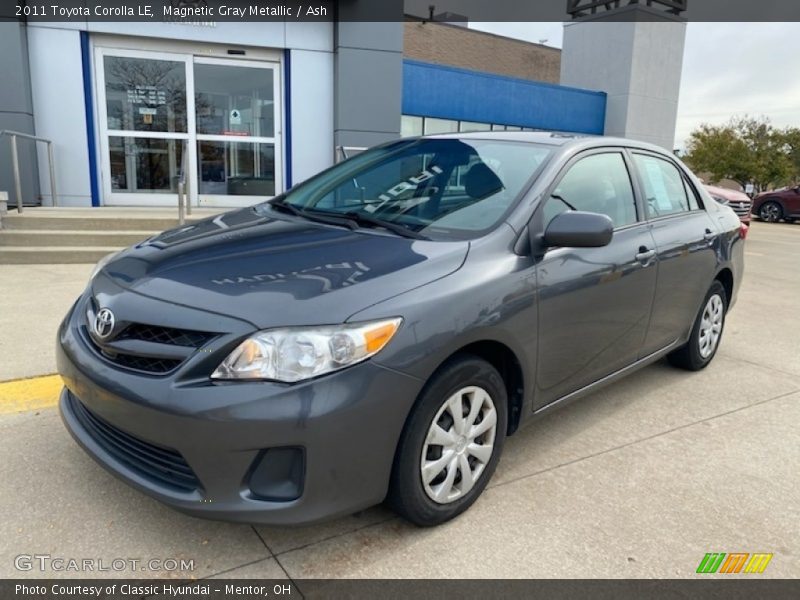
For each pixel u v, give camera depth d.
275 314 2.24
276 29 9.34
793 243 14.42
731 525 2.78
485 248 2.77
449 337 2.45
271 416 2.14
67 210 8.45
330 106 9.79
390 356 2.29
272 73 9.59
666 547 2.60
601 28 20.52
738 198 12.42
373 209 3.29
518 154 3.37
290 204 3.66
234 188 9.77
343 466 2.24
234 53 9.37
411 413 2.41
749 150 30.95
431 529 2.64
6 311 5.32
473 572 2.40
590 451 3.40
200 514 2.22
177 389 2.19
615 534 2.67
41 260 7.25
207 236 3.03
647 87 20.25
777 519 2.84
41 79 8.56
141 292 2.49
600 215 2.81
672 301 4.01
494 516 2.76
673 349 4.33
